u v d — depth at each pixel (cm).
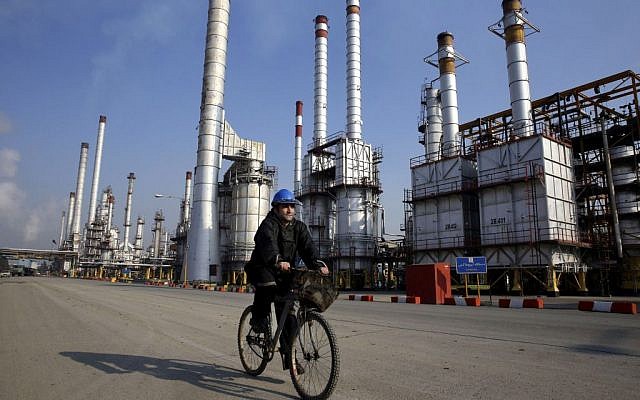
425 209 4219
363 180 5525
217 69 6150
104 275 12181
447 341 804
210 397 443
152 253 14588
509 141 3534
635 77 3497
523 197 3384
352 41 6134
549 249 3156
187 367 589
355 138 5806
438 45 4781
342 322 1152
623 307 1481
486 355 659
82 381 516
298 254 498
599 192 3750
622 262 3262
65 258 13788
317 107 6581
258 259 484
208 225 5797
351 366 582
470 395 437
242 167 7156
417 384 484
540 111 4131
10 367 598
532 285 3359
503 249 3453
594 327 1020
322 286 430
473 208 4031
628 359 621
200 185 5888
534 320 1202
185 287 5256
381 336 874
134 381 513
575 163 3934
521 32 3853
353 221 5391
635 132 3656
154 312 1454
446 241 3981
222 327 1045
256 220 6844
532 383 484
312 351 434
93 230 12681
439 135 5375
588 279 3509
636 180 3562
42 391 473
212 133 6009
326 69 6788
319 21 6869
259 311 493
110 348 745
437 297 2092
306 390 435
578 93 3838
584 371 543
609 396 428
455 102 4622
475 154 4225
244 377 530
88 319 1223
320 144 6384
